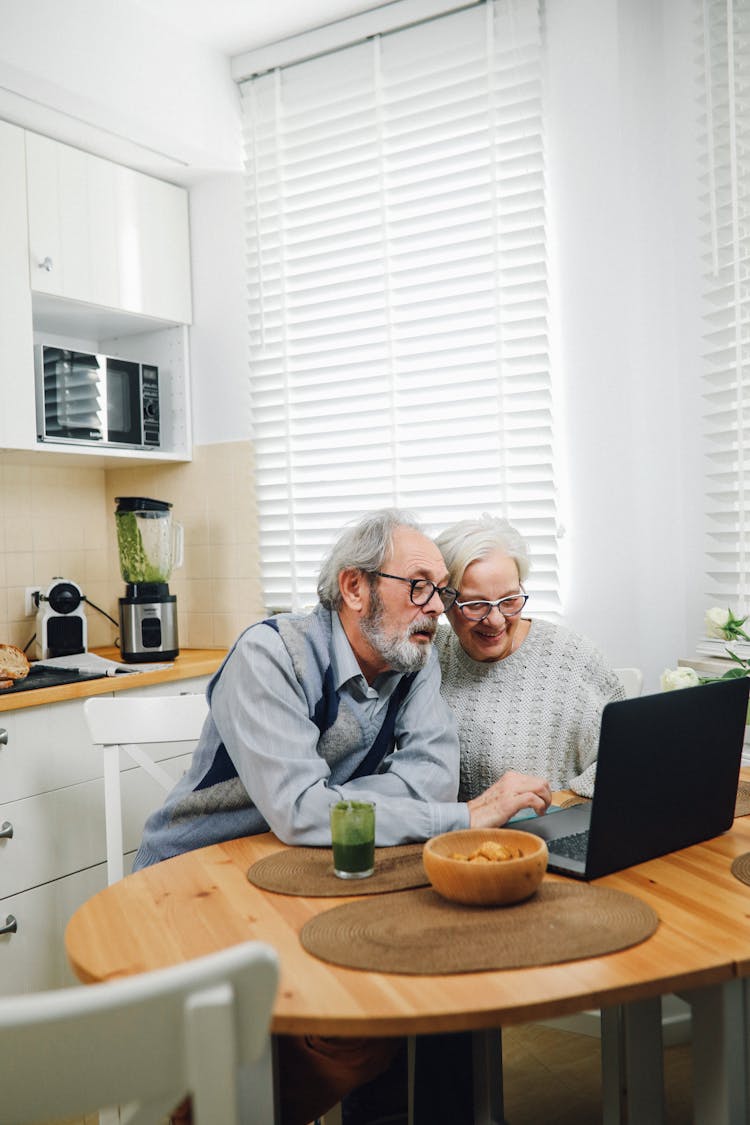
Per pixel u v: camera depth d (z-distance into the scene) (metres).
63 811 2.44
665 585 2.49
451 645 1.78
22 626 3.05
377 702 1.55
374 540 1.48
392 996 0.88
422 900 1.12
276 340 3.04
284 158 3.00
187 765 2.80
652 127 2.47
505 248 2.61
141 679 2.64
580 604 2.54
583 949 0.96
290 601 3.08
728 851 1.30
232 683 1.48
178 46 2.86
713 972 0.92
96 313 3.00
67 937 1.05
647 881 1.18
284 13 2.77
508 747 1.69
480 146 2.65
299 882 1.20
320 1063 1.39
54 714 2.42
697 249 2.41
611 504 2.49
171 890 1.19
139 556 2.96
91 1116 2.01
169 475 3.29
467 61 2.64
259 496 3.12
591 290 2.50
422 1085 1.54
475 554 1.63
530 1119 1.92
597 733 1.70
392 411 2.81
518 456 2.62
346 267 2.87
